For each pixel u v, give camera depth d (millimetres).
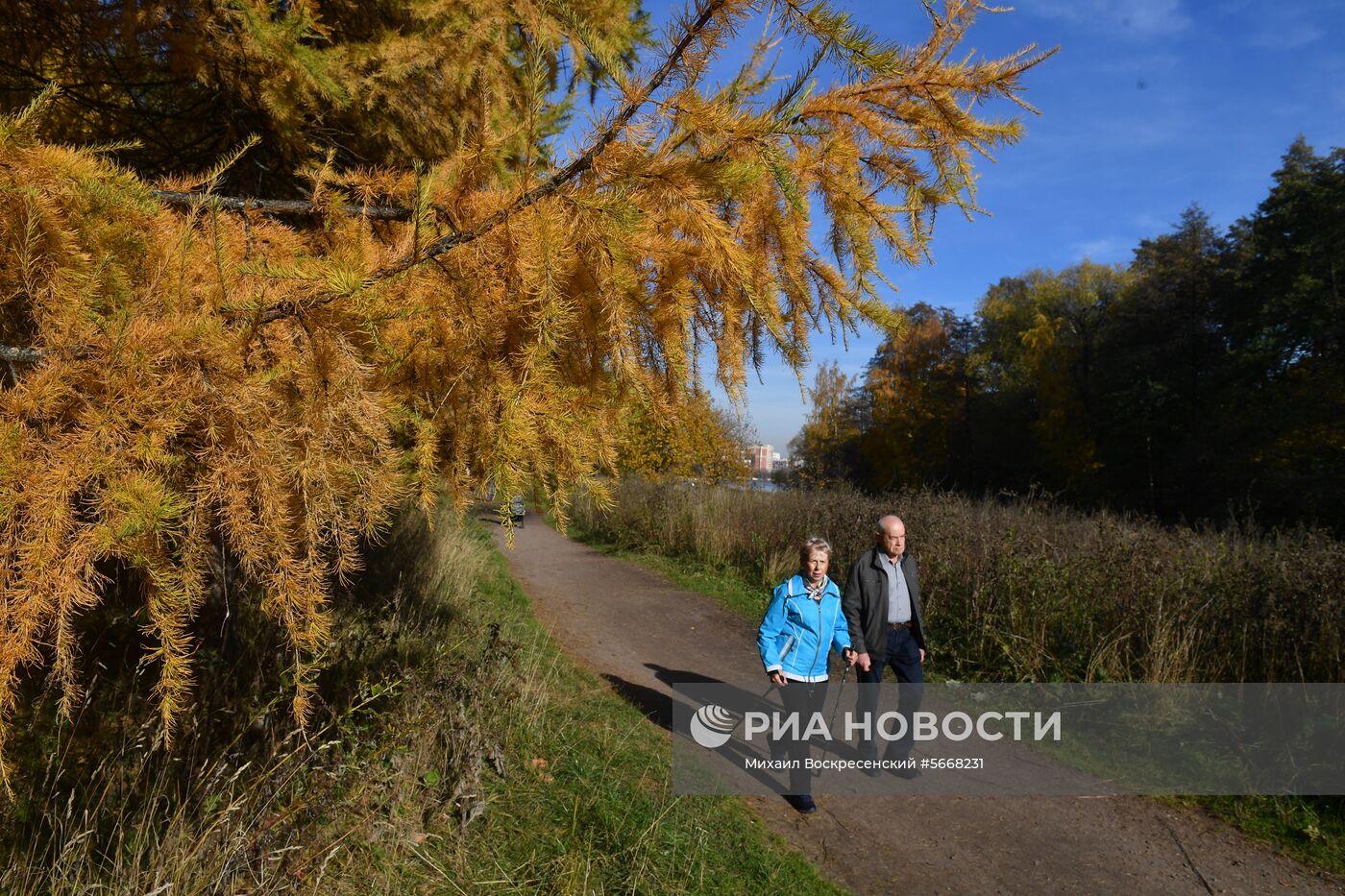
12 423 1270
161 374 1371
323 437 1524
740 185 1584
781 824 3934
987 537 7602
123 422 1309
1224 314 27094
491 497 1823
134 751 2734
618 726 4777
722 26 1502
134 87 3328
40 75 2994
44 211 1378
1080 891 3436
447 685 3920
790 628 4148
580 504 14242
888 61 1470
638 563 11414
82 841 2320
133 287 1569
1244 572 5570
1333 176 22578
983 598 6598
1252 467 21156
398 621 4707
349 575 5211
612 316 1648
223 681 3188
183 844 2414
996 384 41719
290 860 2520
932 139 1877
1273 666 4902
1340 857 3666
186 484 1444
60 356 1363
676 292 1777
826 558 4176
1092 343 32375
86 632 2967
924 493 10820
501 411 1673
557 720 4586
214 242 1604
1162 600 5602
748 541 11086
